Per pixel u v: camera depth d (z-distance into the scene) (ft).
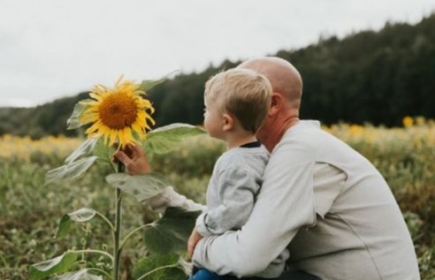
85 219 12.87
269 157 11.84
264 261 11.08
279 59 12.55
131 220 26.48
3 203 29.53
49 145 58.03
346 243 11.73
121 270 19.02
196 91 162.30
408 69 158.20
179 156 50.80
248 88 11.52
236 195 11.25
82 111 12.64
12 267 20.12
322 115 167.53
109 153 12.92
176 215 13.19
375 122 162.09
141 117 12.41
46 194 32.86
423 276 18.88
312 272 11.96
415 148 45.60
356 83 164.35
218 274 11.41
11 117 159.63
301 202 11.34
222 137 11.88
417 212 28.12
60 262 13.07
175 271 13.78
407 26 210.18
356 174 11.80
